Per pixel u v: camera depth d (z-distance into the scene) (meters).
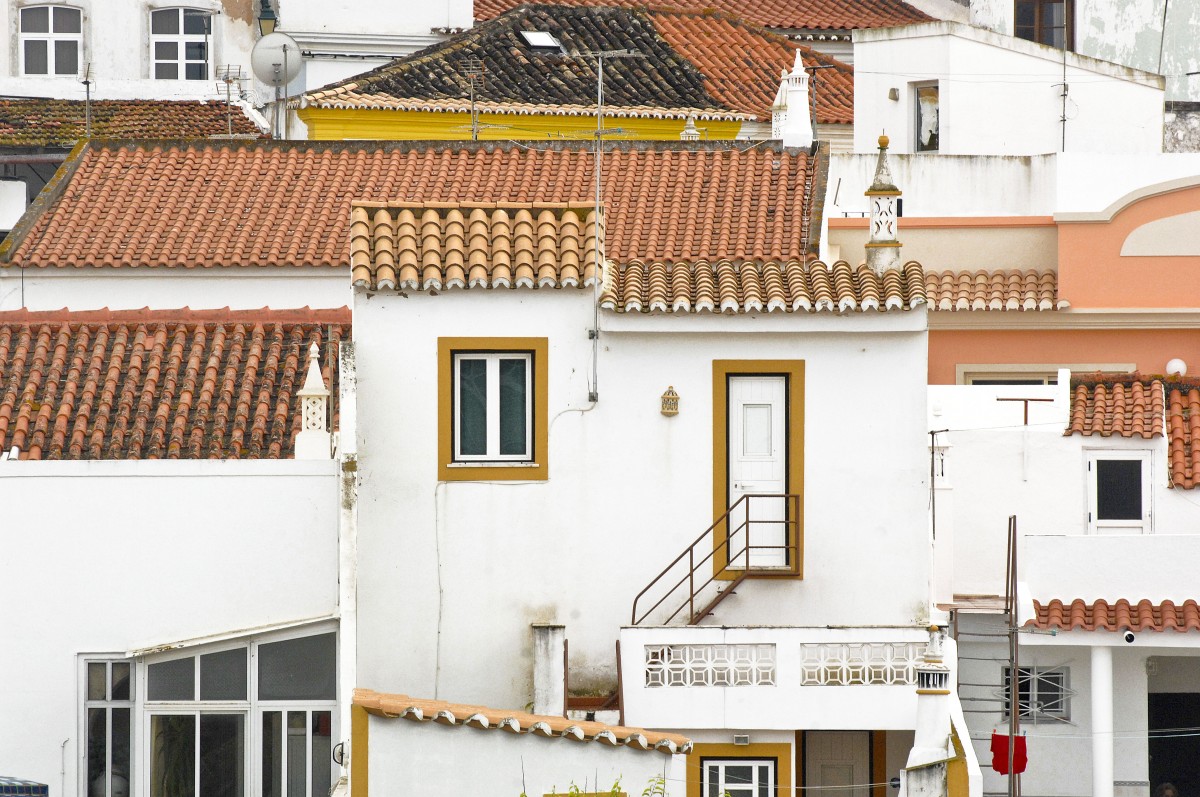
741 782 70.94
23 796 68.88
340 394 72.38
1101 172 125.31
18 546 70.69
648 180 103.81
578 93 138.88
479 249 74.00
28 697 70.56
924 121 142.38
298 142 110.25
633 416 73.50
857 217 108.50
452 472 73.19
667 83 144.25
